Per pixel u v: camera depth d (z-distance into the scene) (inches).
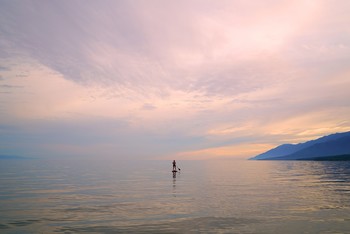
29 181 1563.7
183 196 922.7
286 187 1173.7
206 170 2920.8
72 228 530.3
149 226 542.3
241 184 1323.8
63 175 2132.1
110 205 761.0
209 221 577.9
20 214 648.4
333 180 1513.3
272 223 557.9
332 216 613.9
